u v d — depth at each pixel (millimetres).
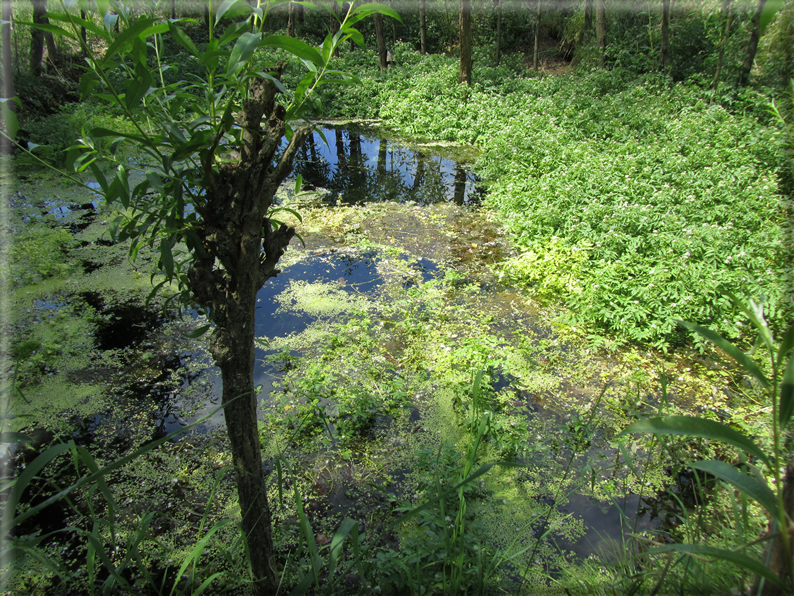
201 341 5023
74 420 3945
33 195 8523
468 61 16375
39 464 1494
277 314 5523
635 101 12961
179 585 2732
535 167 9336
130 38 1458
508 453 3691
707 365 4734
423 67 19562
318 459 3652
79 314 5340
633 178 7781
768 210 6383
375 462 3637
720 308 4965
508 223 7820
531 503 3322
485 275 6441
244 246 1860
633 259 5848
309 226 7867
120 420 3973
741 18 13445
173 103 1871
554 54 23422
